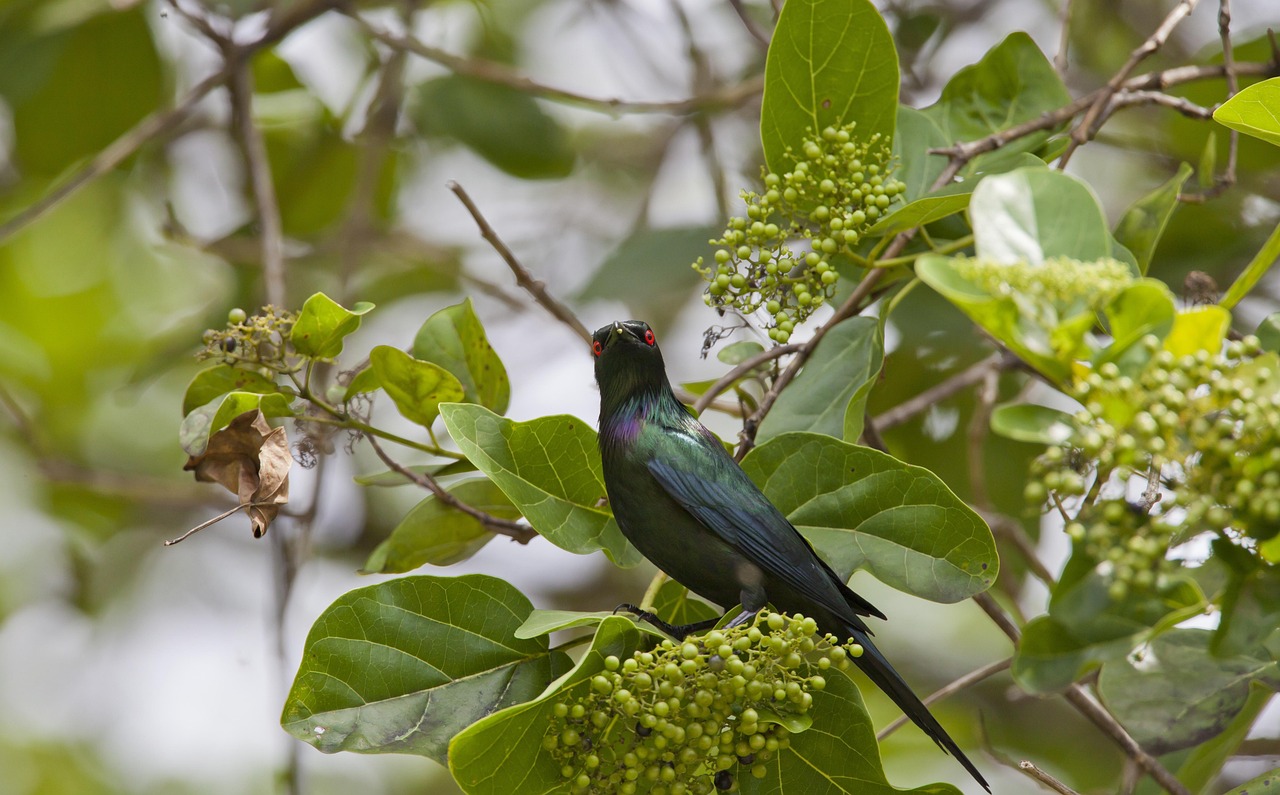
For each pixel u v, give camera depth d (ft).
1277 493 17.04
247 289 55.01
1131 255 27.73
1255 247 46.88
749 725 21.25
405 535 31.68
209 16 51.96
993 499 50.60
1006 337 18.03
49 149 57.00
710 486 27.20
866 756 23.54
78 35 54.29
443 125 56.95
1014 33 34.45
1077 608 18.90
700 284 53.47
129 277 68.44
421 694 23.94
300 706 23.34
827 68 29.25
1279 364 17.61
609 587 61.57
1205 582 22.90
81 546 65.51
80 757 63.52
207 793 63.52
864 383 29.19
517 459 26.66
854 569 25.58
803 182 28.35
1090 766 51.62
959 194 26.43
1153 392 17.26
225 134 61.57
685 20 55.01
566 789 22.39
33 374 66.64
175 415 67.77
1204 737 25.88
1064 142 32.60
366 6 59.21
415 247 60.08
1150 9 57.77
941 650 61.82
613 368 28.94
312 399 27.89
